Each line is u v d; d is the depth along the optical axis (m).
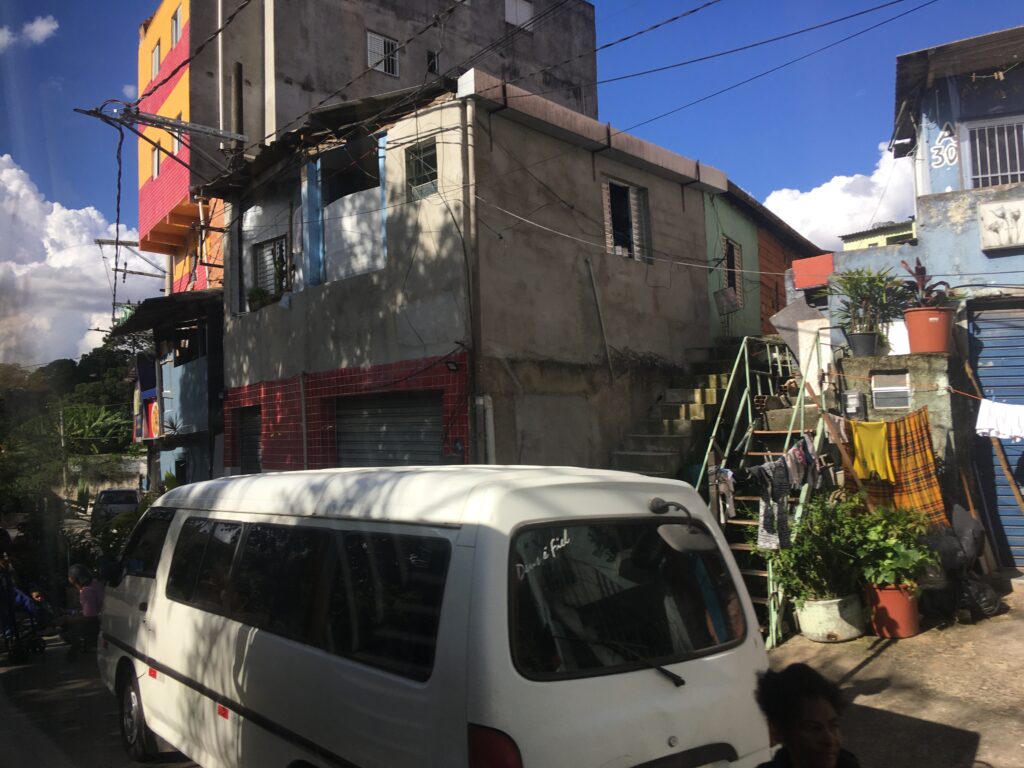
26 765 4.70
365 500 3.24
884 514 6.57
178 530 4.66
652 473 9.28
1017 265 8.73
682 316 11.78
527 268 9.27
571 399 9.56
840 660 5.97
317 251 11.05
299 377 11.20
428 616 2.70
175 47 20.03
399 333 9.48
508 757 2.38
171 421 17.02
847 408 8.47
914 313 8.34
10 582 7.21
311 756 3.07
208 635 3.93
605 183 10.74
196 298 13.92
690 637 2.99
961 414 8.54
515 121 9.34
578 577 2.79
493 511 2.69
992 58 9.00
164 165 20.30
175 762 4.75
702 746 2.84
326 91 19.06
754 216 14.63
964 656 5.84
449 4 22.09
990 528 8.62
